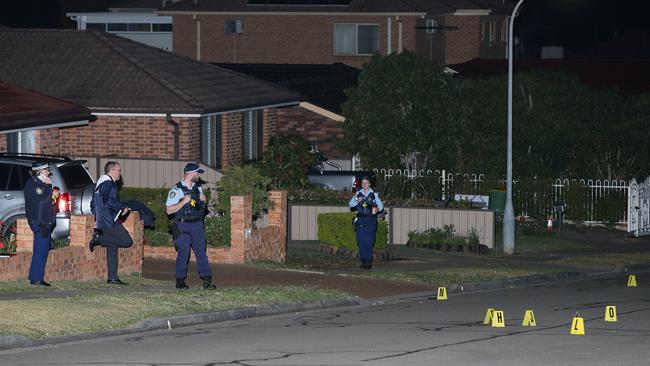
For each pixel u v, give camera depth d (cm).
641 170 12019
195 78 11069
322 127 12469
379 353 4484
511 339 4881
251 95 11306
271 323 5491
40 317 5025
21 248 6262
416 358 4362
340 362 4269
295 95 12156
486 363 4253
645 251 10000
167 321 5266
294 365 4206
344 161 12406
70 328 4916
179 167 9419
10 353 4488
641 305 6347
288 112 12525
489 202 10675
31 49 11056
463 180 11088
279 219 8075
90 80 10469
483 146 11844
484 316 5784
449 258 9000
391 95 11550
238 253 7525
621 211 11194
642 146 12094
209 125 10656
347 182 10575
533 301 6569
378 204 7994
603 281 8050
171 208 6219
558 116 12375
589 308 6178
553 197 11131
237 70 15512
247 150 11506
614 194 11212
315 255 8506
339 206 9694
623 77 17362
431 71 11600
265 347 4647
